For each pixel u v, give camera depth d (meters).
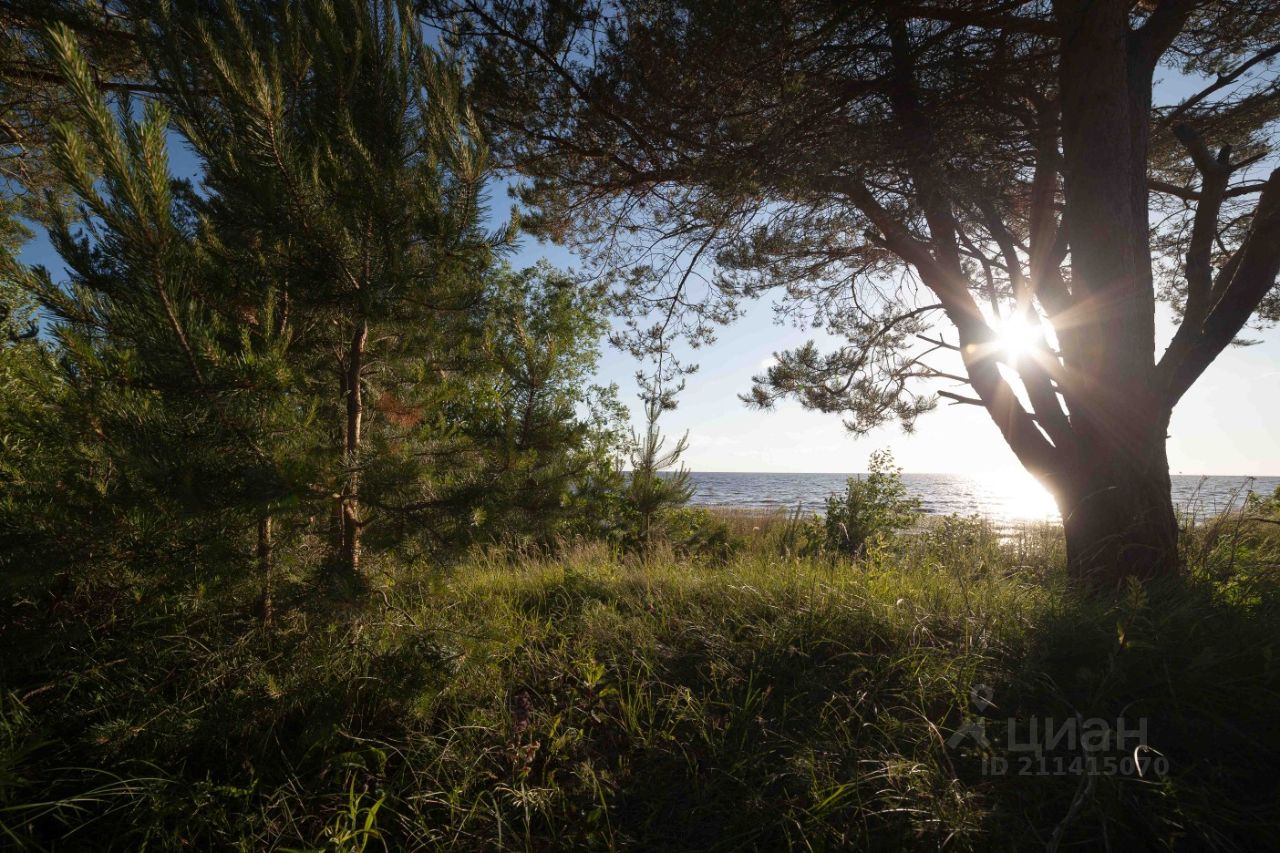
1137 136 4.76
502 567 5.50
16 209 6.65
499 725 2.75
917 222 5.89
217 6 3.38
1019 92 5.39
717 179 5.62
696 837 2.17
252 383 2.44
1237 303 4.66
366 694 2.85
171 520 2.56
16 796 2.31
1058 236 5.04
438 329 3.48
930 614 3.43
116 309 2.53
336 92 3.01
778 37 4.69
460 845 2.17
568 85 5.55
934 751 2.38
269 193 2.57
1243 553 4.36
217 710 2.58
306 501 2.67
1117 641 2.81
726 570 4.82
